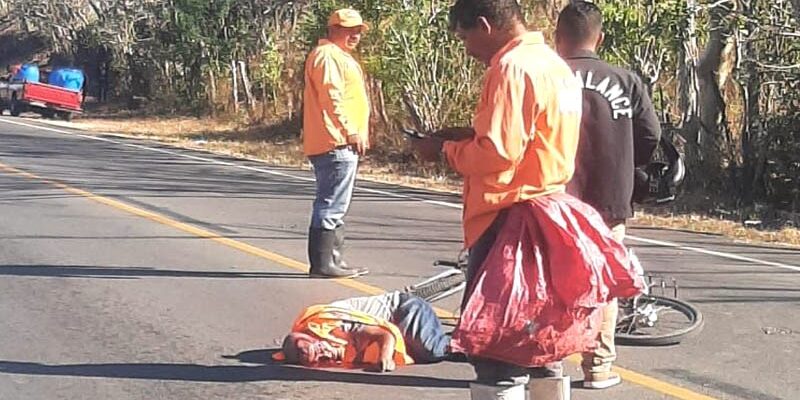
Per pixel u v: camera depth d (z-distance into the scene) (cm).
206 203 2572
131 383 1094
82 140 5156
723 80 3294
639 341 1241
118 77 9319
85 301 1448
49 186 2844
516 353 728
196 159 4184
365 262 1772
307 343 1149
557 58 756
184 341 1249
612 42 3183
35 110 7662
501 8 747
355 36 1577
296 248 1883
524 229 729
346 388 1078
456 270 1337
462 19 761
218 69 7381
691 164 3262
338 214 1611
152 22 8519
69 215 2273
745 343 1266
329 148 1573
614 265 733
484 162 727
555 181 743
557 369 789
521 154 727
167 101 8069
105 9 9344
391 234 2142
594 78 965
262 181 3269
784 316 1419
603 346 1068
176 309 1403
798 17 2822
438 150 775
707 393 1068
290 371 1135
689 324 1281
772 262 1906
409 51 4069
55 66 10294
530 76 724
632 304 1252
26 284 1552
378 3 4162
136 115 8012
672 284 1575
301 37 5319
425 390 1072
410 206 2700
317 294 1499
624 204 966
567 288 716
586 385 1079
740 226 2527
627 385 1090
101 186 2888
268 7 7069
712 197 3102
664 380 1108
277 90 6450
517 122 720
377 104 4528
